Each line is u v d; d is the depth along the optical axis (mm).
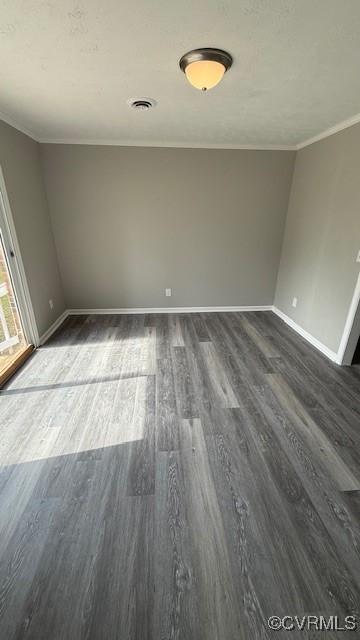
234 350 3121
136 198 3662
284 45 1504
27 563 1214
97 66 1727
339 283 2814
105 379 2564
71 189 3545
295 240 3674
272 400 2299
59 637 1005
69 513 1418
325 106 2314
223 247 4008
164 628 1029
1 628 1027
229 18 1307
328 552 1266
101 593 1121
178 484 1571
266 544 1292
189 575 1179
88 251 3854
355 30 1379
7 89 2031
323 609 1085
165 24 1349
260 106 2332
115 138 3316
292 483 1588
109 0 1198
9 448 1812
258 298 4340
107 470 1657
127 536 1317
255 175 3686
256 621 1052
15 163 2773
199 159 3559
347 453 1797
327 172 2959
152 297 4188
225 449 1812
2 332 2721
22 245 2893
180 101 2244
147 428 1984
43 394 2355
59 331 3586
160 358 2932
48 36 1436
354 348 2773
